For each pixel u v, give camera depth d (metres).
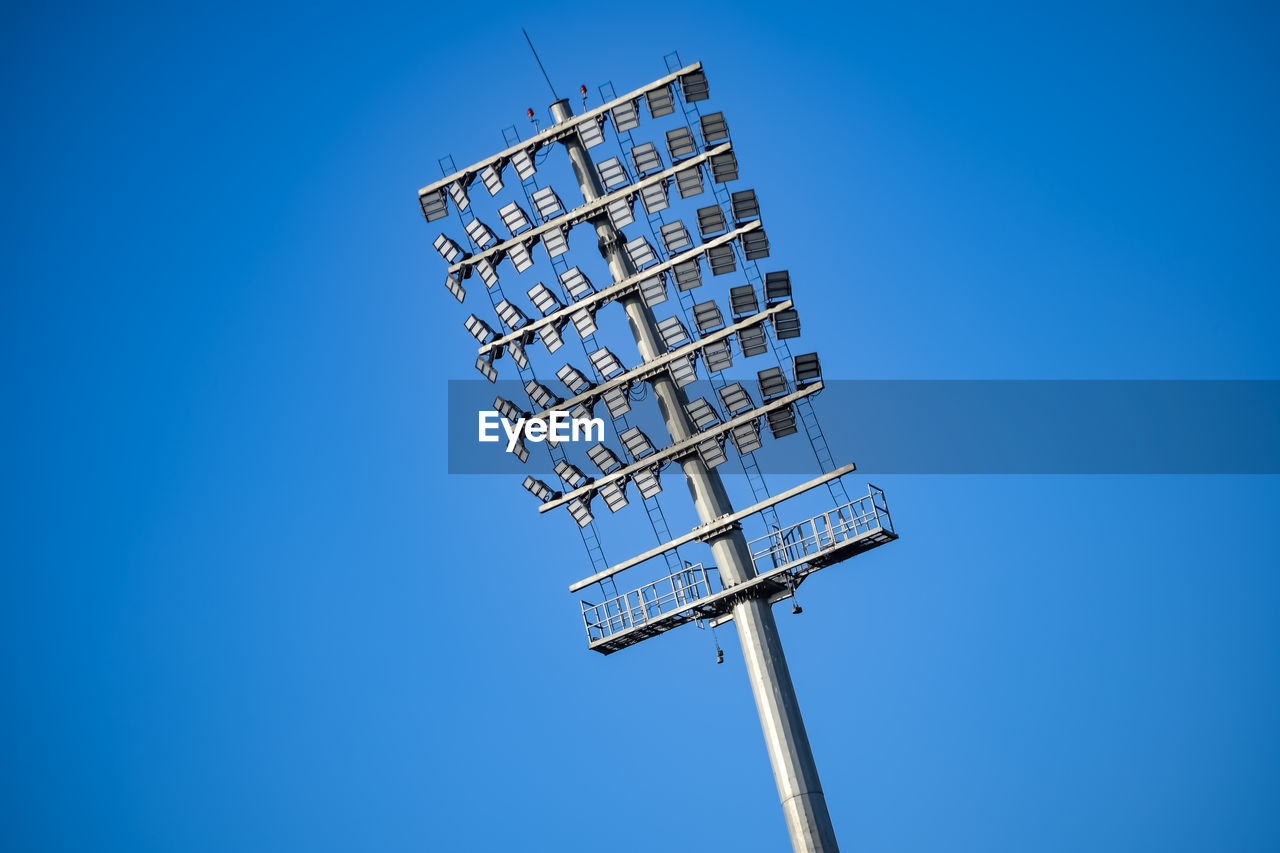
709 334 51.25
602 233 53.75
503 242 53.97
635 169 53.50
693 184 53.12
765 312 50.69
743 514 49.31
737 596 49.00
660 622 49.84
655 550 50.06
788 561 48.62
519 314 53.56
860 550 48.62
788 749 47.03
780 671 48.06
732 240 51.75
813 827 45.91
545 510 51.59
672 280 52.38
